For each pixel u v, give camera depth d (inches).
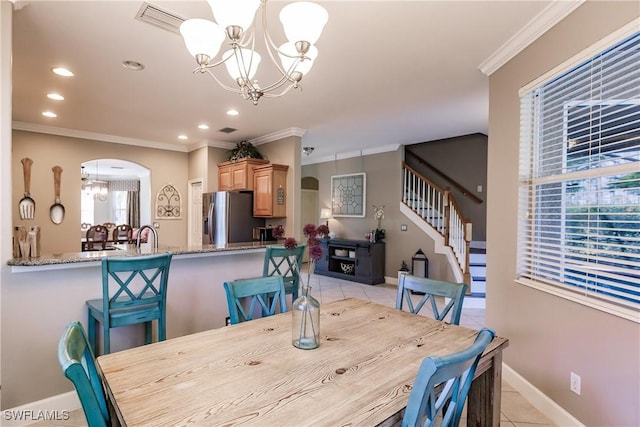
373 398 42.3
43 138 196.1
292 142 203.0
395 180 256.2
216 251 121.3
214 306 125.8
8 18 75.8
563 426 81.0
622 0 65.9
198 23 60.8
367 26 90.0
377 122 188.9
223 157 243.1
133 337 105.3
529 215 97.2
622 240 70.5
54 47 101.7
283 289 83.4
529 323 93.9
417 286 84.3
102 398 44.7
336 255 277.7
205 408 39.7
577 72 79.8
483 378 62.6
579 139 81.1
